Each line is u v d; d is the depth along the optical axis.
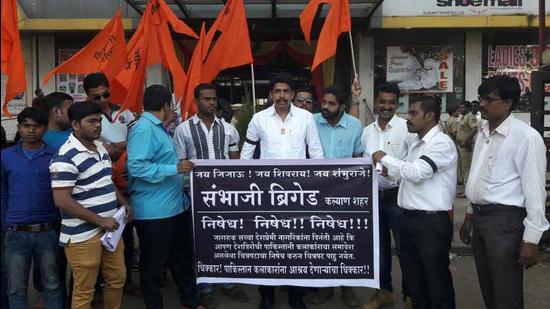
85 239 3.89
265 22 11.74
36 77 12.52
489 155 3.69
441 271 3.93
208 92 4.88
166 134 4.46
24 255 4.08
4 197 4.07
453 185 3.96
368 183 4.48
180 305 5.09
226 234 4.61
